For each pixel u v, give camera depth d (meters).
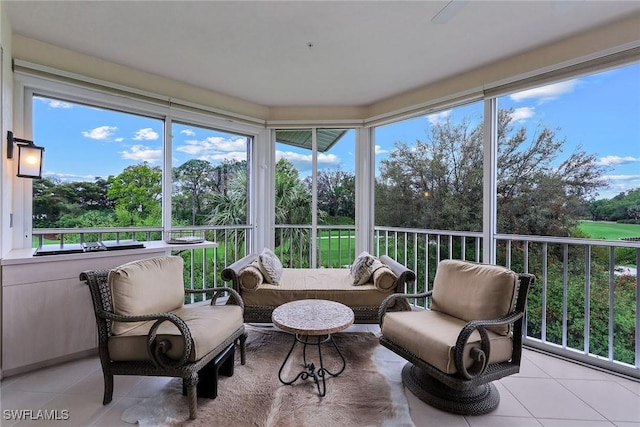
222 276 2.58
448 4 1.92
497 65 2.70
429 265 3.44
